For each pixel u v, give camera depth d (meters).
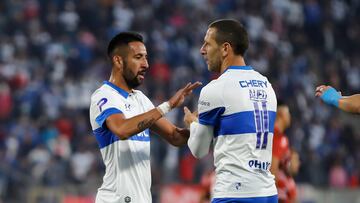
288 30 91.12
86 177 61.62
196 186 56.75
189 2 89.94
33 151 64.06
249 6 91.12
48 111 70.12
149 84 75.00
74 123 68.19
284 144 29.31
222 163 22.02
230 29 22.31
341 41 92.62
